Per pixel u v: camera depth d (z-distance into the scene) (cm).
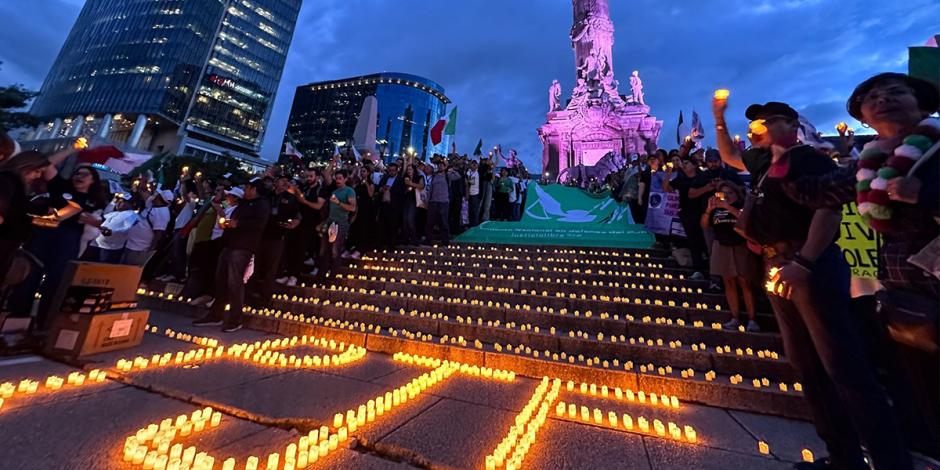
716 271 486
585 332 509
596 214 1162
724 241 471
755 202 243
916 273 188
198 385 336
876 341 308
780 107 228
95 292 397
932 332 173
